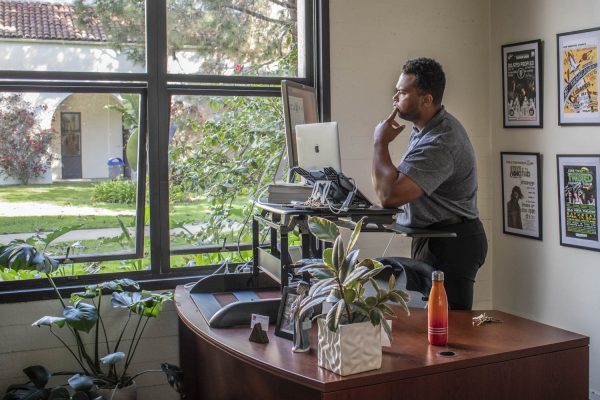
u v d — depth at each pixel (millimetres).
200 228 3883
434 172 2949
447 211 3109
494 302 4418
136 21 3586
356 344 2014
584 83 3660
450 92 4266
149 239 3758
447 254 3129
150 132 3660
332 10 3934
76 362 3535
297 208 2795
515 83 4145
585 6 3645
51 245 3582
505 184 4266
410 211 3162
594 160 3613
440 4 4207
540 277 4039
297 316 2275
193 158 3816
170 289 3705
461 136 3059
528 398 2254
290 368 2100
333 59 3953
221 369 2920
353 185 2834
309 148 3051
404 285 2789
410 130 4168
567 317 3859
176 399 3732
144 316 3643
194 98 3760
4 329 3412
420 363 2104
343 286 2043
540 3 3938
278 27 3896
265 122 3953
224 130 3859
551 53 3879
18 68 3391
